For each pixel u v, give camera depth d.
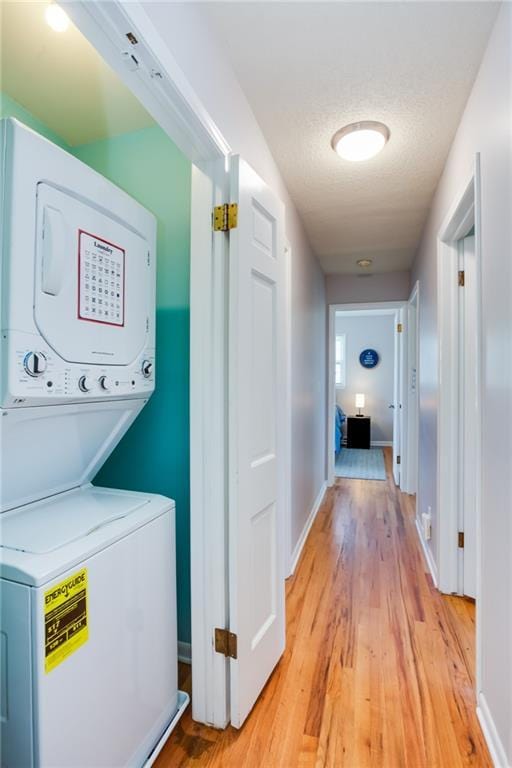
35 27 1.26
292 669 1.65
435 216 2.47
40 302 1.01
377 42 1.37
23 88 1.54
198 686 1.39
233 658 1.35
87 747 0.98
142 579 1.21
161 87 1.00
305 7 1.23
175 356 1.73
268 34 1.33
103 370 1.24
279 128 1.85
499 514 1.24
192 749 1.28
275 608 1.65
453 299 2.21
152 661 1.26
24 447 1.10
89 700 0.99
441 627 1.93
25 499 1.24
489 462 1.33
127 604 1.14
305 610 2.09
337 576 2.46
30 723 0.86
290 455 2.51
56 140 1.81
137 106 1.63
